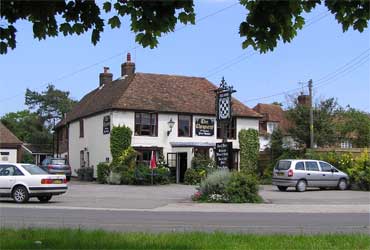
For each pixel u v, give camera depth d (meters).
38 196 22.56
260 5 6.53
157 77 43.66
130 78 43.28
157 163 38.84
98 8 6.64
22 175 22.06
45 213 17.70
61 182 22.80
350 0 6.35
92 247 8.80
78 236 10.02
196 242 9.46
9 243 9.10
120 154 38.69
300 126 47.41
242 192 23.12
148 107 40.06
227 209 20.33
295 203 23.19
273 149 42.25
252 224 14.94
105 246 8.91
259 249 8.73
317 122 47.31
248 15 6.65
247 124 43.25
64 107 88.75
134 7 6.54
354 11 6.46
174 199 24.53
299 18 6.66
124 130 39.03
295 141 47.16
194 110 41.53
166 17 6.46
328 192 30.20
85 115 44.78
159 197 25.64
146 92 41.56
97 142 42.28
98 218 16.20
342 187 32.12
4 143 44.50
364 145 56.19
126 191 29.67
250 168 42.62
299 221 16.03
